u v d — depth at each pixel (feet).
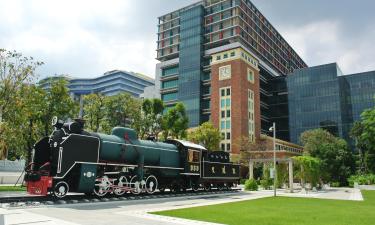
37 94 102.32
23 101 93.25
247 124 265.54
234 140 255.09
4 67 89.10
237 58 270.67
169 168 84.64
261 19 376.27
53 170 61.11
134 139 78.79
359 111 316.81
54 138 62.95
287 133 349.82
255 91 288.51
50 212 43.98
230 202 68.54
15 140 98.27
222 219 42.63
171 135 154.71
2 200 52.85
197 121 307.37
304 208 59.52
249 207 59.06
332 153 200.85
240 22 318.24
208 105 315.78
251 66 287.89
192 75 323.98
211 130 192.95
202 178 94.89
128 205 57.41
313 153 213.46
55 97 116.26
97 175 67.10
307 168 132.05
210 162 99.96
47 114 114.32
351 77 330.34
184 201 68.33
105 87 583.99
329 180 194.29
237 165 116.26
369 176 185.47
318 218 45.80
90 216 41.57
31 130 111.04
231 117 263.08
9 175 114.11
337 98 315.78
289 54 453.58
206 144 191.42
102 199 62.34
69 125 63.00
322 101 324.80
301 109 336.49
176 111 152.87
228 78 272.10
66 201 56.65
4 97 88.53
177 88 345.10
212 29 333.21
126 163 75.46
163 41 374.43
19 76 90.53
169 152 87.15
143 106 147.02
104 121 136.56
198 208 54.60
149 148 80.59
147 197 71.77
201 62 323.78
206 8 345.10
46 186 56.95
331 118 315.37
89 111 135.74
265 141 247.50
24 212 41.98
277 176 131.13
